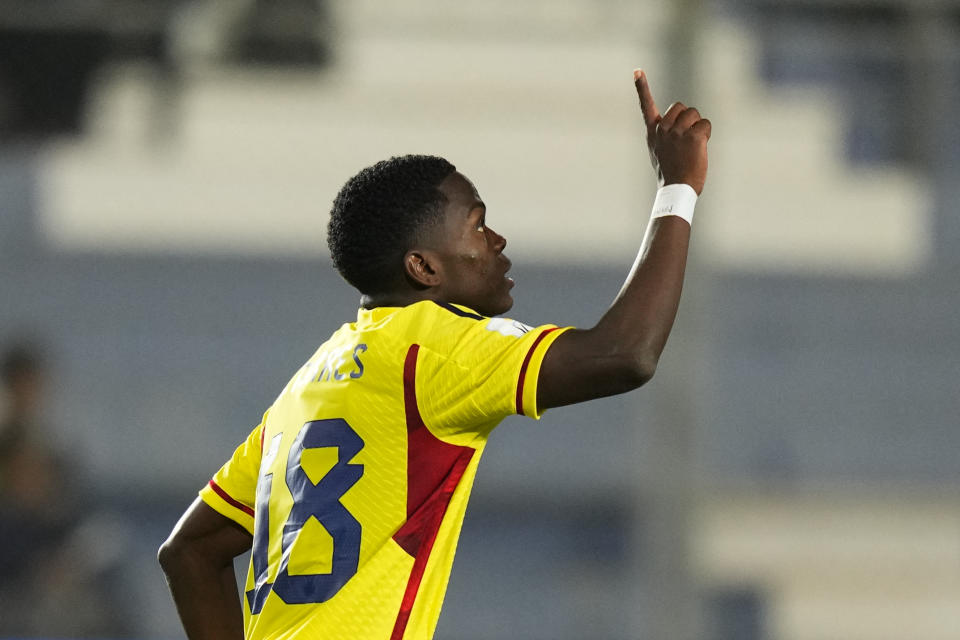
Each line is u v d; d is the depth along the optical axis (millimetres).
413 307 7629
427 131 44906
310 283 46688
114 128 44531
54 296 45875
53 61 34469
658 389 25672
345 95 45094
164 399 45719
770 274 45125
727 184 44312
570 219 45406
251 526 8664
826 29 36625
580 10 33438
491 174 45219
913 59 35156
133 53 35438
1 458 25078
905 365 45156
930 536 42031
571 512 44969
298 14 34812
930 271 45094
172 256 46312
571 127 44656
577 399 7074
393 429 7438
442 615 41781
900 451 44531
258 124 45219
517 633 41688
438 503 7457
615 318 7027
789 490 43281
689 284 25844
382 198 7754
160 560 8797
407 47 44125
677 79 26250
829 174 44281
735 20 37531
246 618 7871
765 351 44938
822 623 39938
